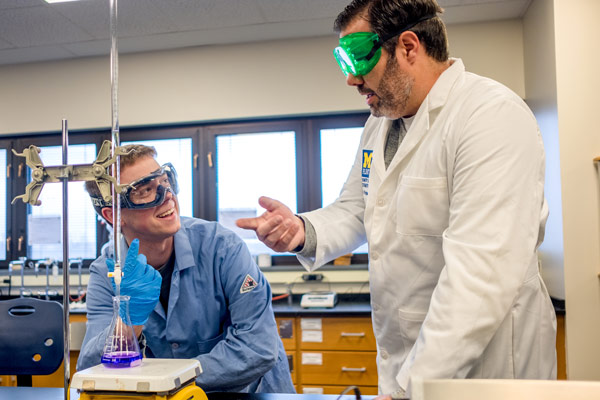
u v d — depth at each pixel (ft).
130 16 10.73
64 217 3.05
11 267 12.61
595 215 8.87
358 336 9.84
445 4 10.57
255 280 4.54
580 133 8.93
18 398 3.96
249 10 10.66
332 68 12.21
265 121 12.78
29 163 3.07
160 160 13.19
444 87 3.92
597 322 8.82
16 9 10.28
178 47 12.73
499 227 3.19
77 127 13.11
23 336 6.38
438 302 3.22
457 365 3.07
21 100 13.38
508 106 3.43
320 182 12.55
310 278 12.01
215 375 4.12
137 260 3.39
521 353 3.70
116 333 3.13
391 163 4.21
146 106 12.87
